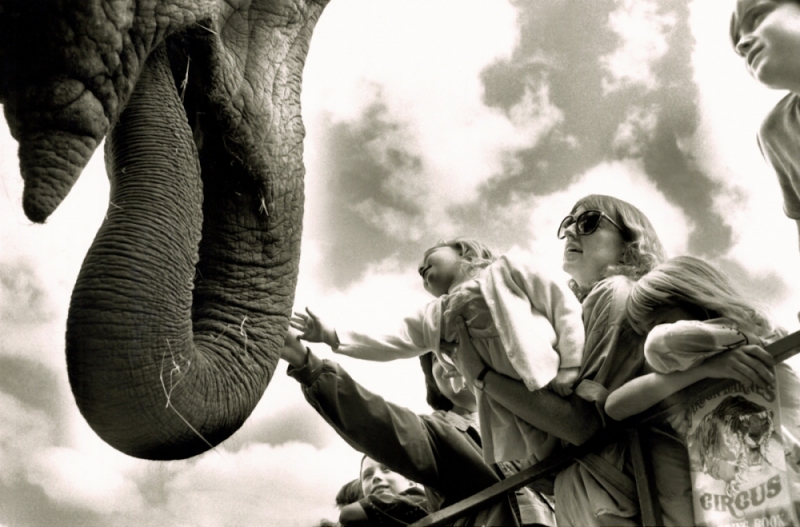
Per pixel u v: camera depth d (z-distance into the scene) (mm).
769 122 5598
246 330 4773
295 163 5113
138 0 4371
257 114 4934
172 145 4430
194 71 4754
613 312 5543
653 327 5391
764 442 4777
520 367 5375
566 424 5410
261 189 4914
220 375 4535
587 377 5473
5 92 4078
